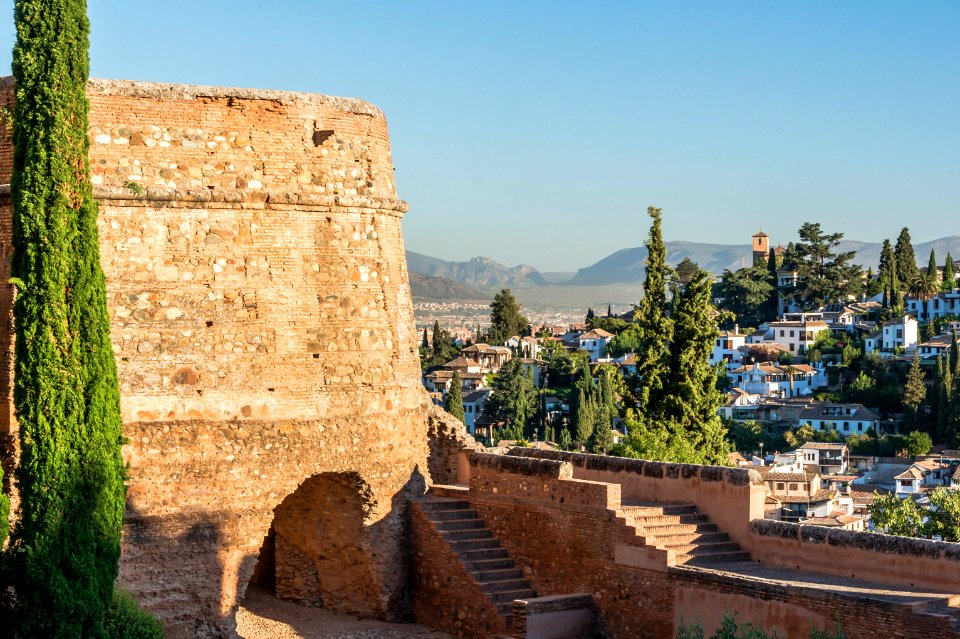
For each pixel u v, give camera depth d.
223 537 31.38
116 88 31.11
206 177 31.72
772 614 27.48
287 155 32.56
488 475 34.69
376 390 33.62
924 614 24.86
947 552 27.20
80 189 26.25
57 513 25.67
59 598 25.45
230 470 31.47
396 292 34.62
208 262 31.59
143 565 30.41
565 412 188.25
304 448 32.38
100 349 26.30
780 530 30.62
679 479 33.19
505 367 199.00
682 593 29.34
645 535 30.50
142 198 30.95
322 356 32.75
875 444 181.62
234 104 32.06
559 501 32.56
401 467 34.56
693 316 56.31
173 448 30.92
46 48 26.08
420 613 34.41
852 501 124.44
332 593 35.25
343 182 33.19
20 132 26.16
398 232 35.16
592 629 31.28
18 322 25.98
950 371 192.62
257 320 31.95
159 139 31.41
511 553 33.88
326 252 32.94
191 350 31.25
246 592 36.22
